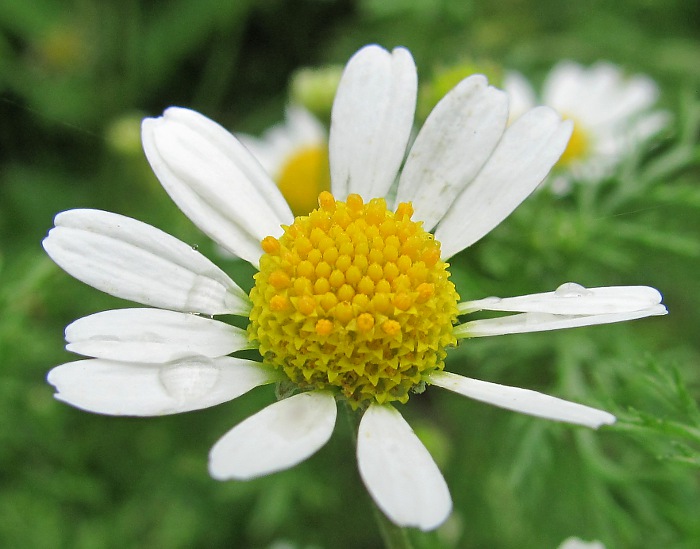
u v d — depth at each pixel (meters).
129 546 0.11
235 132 0.14
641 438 0.08
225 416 0.11
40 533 0.10
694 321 0.11
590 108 0.12
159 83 0.15
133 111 0.15
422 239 0.07
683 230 0.10
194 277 0.07
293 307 0.07
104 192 0.13
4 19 0.15
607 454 0.10
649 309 0.07
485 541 0.10
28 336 0.10
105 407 0.07
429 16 0.12
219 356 0.07
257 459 0.06
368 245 0.07
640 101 0.12
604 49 0.14
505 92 0.08
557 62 0.14
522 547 0.10
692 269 0.11
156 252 0.07
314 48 0.14
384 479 0.07
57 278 0.10
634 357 0.10
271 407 0.07
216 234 0.07
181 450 0.11
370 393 0.07
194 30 0.14
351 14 0.14
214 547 0.11
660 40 0.14
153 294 0.07
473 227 0.07
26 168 0.13
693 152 0.10
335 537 0.11
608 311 0.07
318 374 0.07
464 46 0.13
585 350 0.10
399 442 0.07
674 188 0.10
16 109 0.14
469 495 0.10
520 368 0.10
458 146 0.08
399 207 0.07
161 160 0.07
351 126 0.08
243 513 0.11
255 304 0.07
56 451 0.11
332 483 0.11
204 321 0.07
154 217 0.12
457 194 0.08
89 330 0.07
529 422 0.09
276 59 0.14
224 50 0.14
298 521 0.11
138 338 0.07
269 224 0.07
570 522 0.10
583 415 0.06
